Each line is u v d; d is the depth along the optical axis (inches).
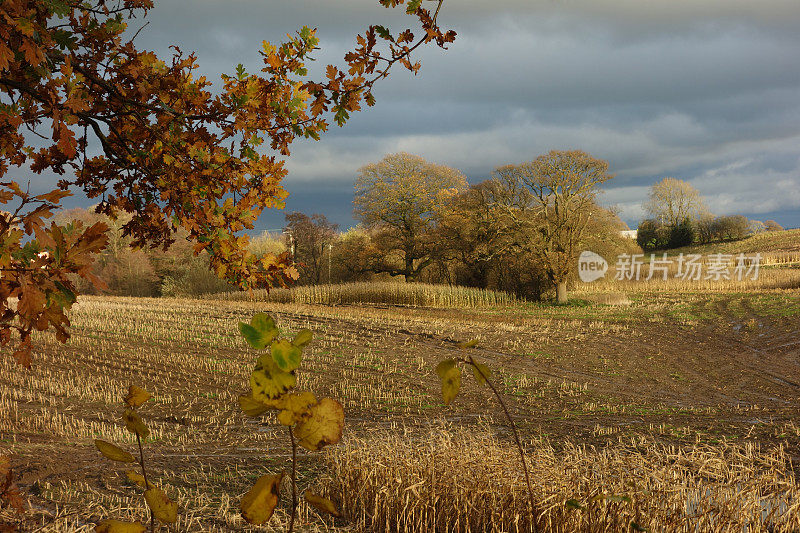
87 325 951.0
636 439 423.5
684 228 3484.3
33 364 671.1
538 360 824.3
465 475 232.8
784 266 2224.4
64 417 460.4
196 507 262.5
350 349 871.1
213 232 102.7
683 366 789.9
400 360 799.7
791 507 178.7
